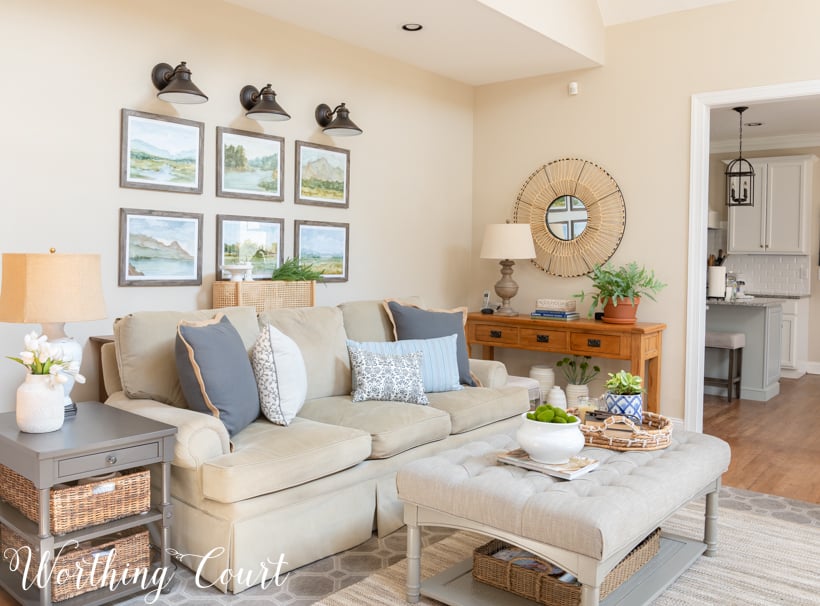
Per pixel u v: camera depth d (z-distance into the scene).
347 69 4.34
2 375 2.89
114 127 3.21
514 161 5.27
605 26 4.77
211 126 3.61
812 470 3.90
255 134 3.80
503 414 3.60
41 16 2.95
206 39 3.56
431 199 5.09
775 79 4.12
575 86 4.89
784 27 4.07
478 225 5.48
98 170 3.16
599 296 4.66
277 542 2.49
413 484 2.26
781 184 7.31
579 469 2.21
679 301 4.54
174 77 3.19
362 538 2.82
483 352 5.27
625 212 4.74
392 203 4.75
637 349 4.30
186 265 3.52
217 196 3.65
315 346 3.40
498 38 4.20
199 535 2.46
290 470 2.46
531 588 2.23
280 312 3.40
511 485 2.11
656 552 2.60
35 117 2.95
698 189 4.43
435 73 5.04
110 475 2.43
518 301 5.34
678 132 4.50
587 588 1.87
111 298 3.25
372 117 4.55
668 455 2.47
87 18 3.10
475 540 2.88
